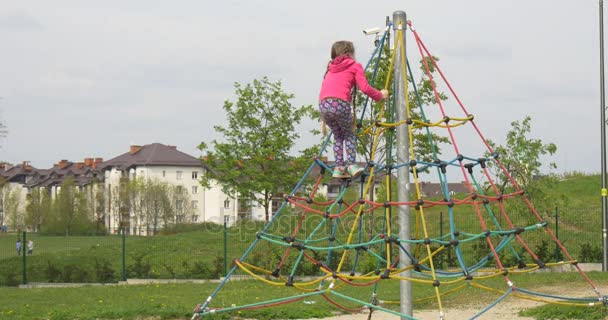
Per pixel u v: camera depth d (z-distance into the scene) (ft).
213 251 104.73
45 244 168.04
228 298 51.78
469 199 28.71
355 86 28.37
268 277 75.00
